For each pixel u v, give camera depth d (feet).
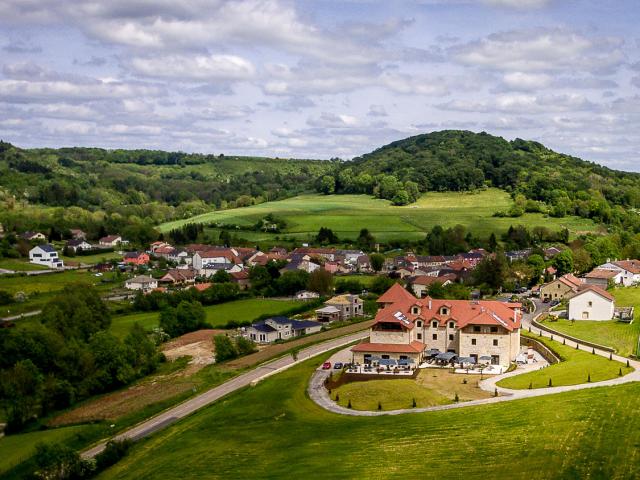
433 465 256.11
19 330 498.69
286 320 608.60
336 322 648.38
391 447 281.54
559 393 329.93
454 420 307.37
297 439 313.32
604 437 257.55
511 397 341.41
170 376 485.97
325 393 388.37
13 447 358.43
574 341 473.67
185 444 328.70
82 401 447.42
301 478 260.21
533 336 494.59
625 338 477.77
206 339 595.47
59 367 468.34
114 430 372.99
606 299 554.05
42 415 423.23
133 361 492.54
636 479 221.66
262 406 376.07
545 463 242.17
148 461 313.12
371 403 359.46
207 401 407.23
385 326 453.58
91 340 507.71
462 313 461.78
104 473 310.45
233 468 285.64
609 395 309.83
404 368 427.74
